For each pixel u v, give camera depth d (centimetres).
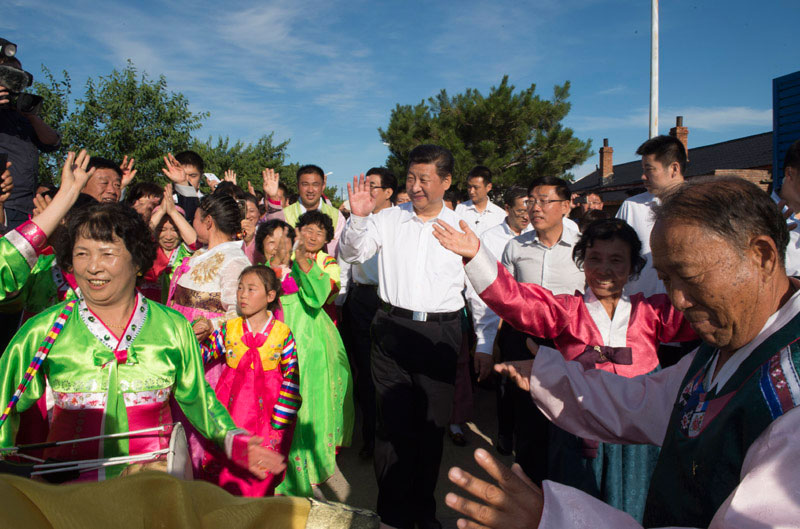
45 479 164
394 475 315
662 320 244
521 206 495
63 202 245
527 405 318
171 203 392
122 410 192
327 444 379
